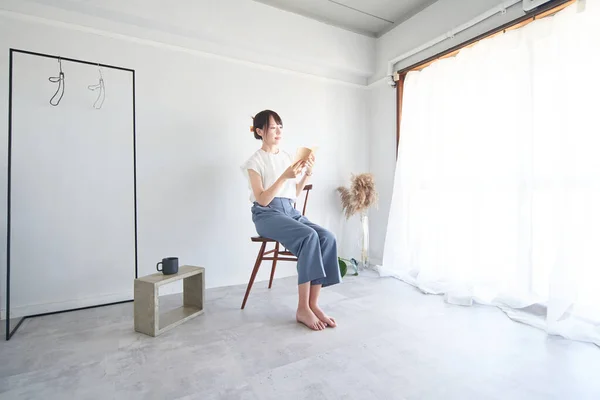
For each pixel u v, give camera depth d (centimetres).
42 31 200
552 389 120
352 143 323
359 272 299
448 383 124
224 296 232
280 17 265
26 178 195
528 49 191
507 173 203
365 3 266
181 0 225
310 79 299
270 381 125
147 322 167
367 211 310
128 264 223
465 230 225
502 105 205
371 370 133
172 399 114
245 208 266
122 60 222
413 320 187
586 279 164
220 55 256
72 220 207
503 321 185
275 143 214
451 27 242
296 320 187
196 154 246
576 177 167
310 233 179
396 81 298
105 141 216
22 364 138
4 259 191
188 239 244
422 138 263
